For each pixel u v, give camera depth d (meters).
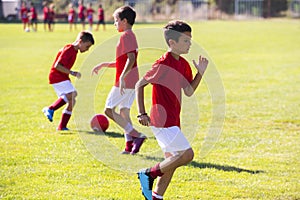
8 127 16.12
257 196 10.23
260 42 50.47
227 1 93.69
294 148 13.93
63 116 15.55
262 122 17.16
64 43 48.75
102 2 94.12
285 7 92.19
